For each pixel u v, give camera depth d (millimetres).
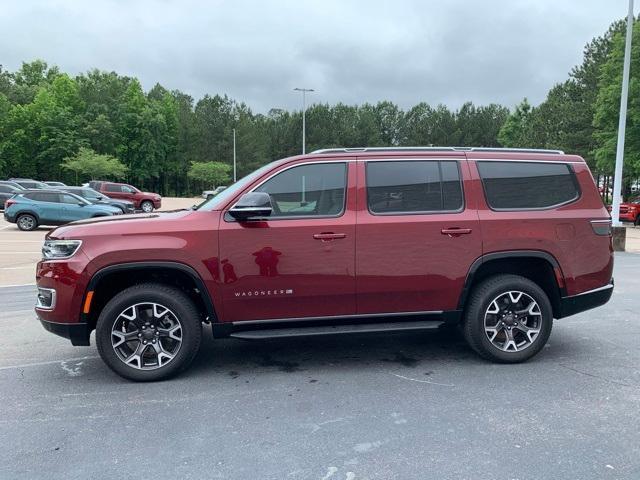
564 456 3170
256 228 4406
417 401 4027
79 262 4266
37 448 3318
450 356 5148
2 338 5867
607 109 26594
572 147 36156
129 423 3678
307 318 4574
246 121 84438
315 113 86938
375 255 4551
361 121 87812
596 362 4922
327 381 4484
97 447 3326
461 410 3850
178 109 81188
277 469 3039
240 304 4449
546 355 5141
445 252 4656
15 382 4512
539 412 3809
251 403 4016
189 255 4328
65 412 3879
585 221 4914
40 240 16469
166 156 77938
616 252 14250
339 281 4523
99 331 4340
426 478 2928
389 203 4664
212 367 4867
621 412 3807
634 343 5523
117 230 4352
